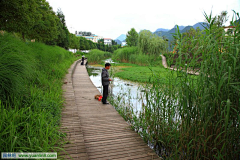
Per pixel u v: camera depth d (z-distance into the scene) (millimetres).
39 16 8711
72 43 43188
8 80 3133
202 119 2408
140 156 2686
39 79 5520
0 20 6551
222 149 2211
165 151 3033
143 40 22109
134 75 12156
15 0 6059
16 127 2338
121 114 4742
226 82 2297
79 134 3119
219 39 2434
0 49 3428
